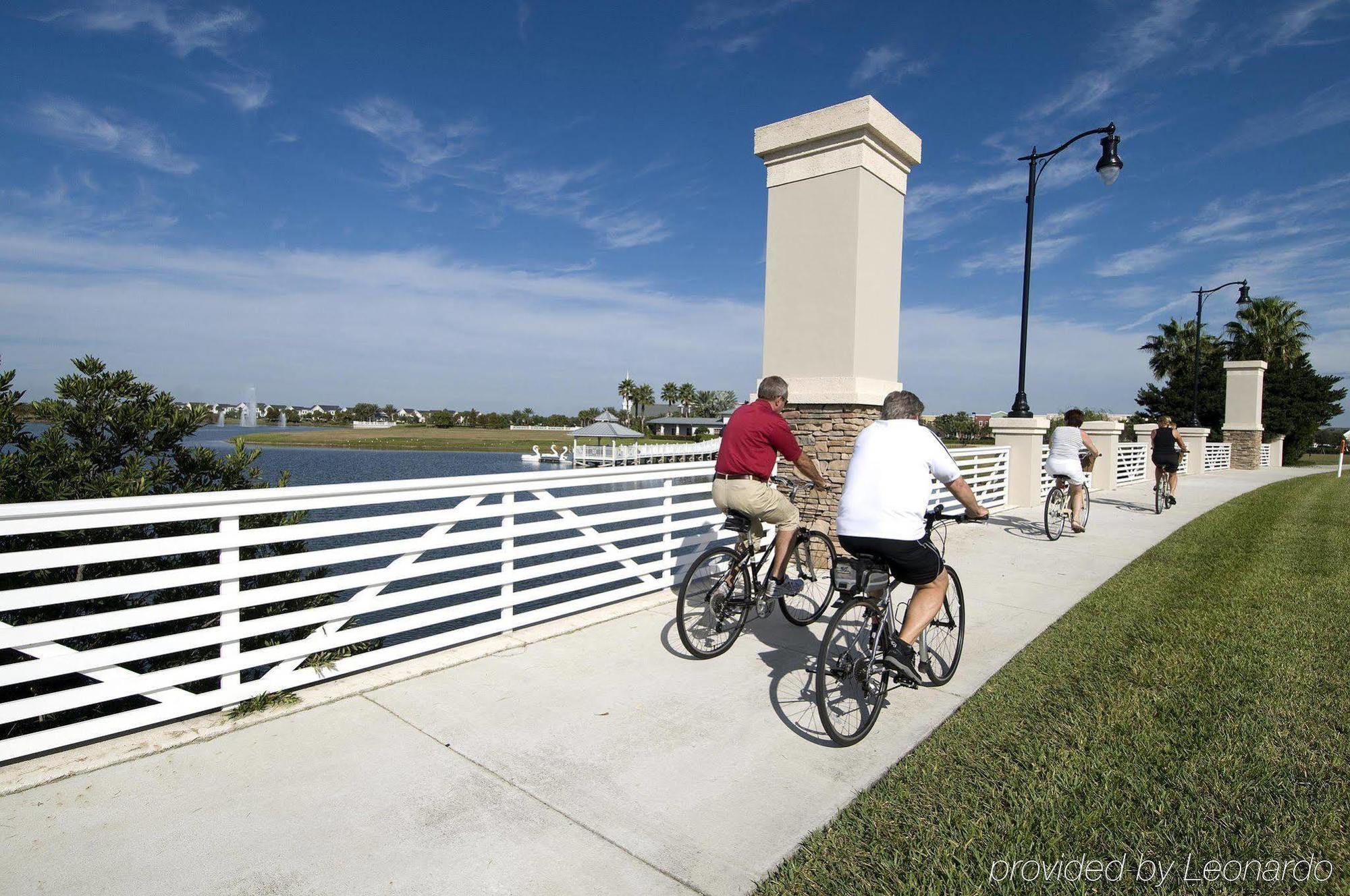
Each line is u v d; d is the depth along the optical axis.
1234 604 5.90
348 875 2.44
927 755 3.33
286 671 3.84
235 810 2.79
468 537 4.70
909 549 3.55
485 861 2.53
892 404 3.76
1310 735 3.46
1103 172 11.26
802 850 2.60
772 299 8.00
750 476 4.79
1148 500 14.72
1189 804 2.85
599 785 3.06
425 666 4.36
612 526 17.81
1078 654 4.73
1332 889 2.34
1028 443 12.97
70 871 2.41
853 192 7.33
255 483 5.11
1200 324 25.64
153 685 3.32
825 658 3.39
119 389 4.75
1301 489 17.48
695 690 4.11
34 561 2.94
